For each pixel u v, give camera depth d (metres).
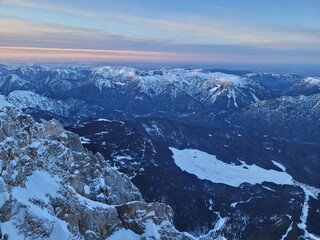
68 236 75.31
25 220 71.06
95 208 91.31
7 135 86.69
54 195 83.25
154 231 97.19
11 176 77.56
